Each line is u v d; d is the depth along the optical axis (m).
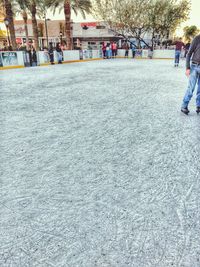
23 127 3.73
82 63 18.91
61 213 1.71
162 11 26.52
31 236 1.50
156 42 31.44
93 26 34.00
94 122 3.92
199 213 1.70
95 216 1.67
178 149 2.82
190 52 3.90
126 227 1.56
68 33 22.59
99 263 1.29
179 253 1.35
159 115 4.27
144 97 5.82
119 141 3.09
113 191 1.98
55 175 2.26
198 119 4.03
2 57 14.27
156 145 2.95
